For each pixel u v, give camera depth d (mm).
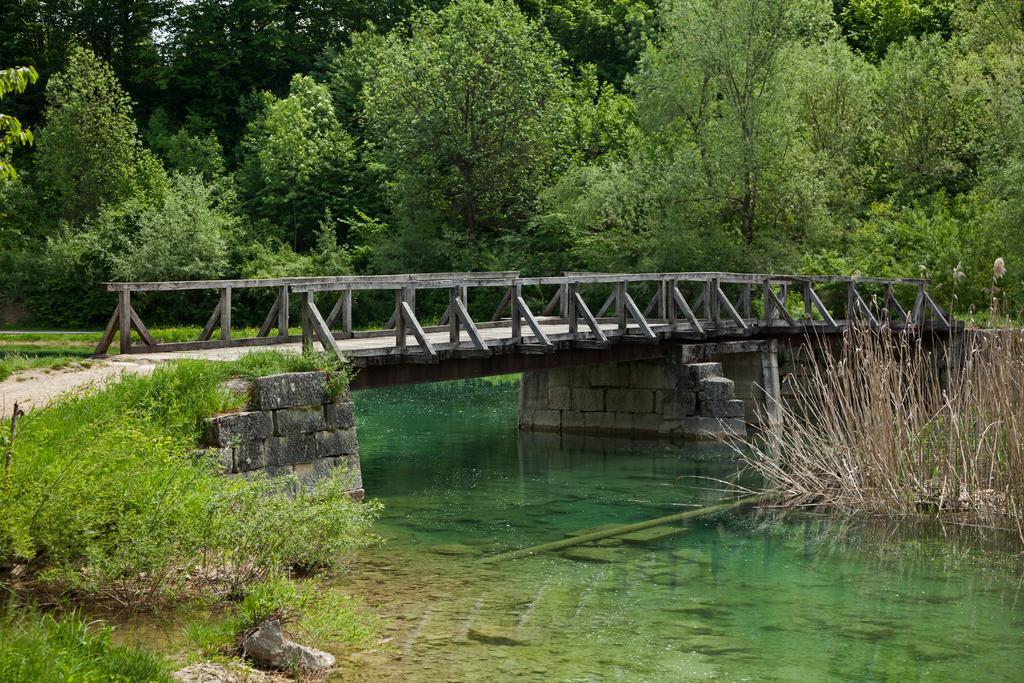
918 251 30375
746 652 6934
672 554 9805
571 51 51938
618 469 15102
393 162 40250
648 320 19219
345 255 40812
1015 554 9727
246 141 48906
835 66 37344
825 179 33344
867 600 8258
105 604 7359
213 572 8062
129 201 40906
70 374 11477
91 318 39781
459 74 37625
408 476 14523
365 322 39344
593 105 45406
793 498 12398
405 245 38969
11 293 39969
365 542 8750
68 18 53094
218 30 53344
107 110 42812
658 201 33969
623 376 18828
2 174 11711
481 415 22328
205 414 10102
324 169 45625
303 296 11766
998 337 11305
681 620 7664
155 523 7508
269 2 52938
